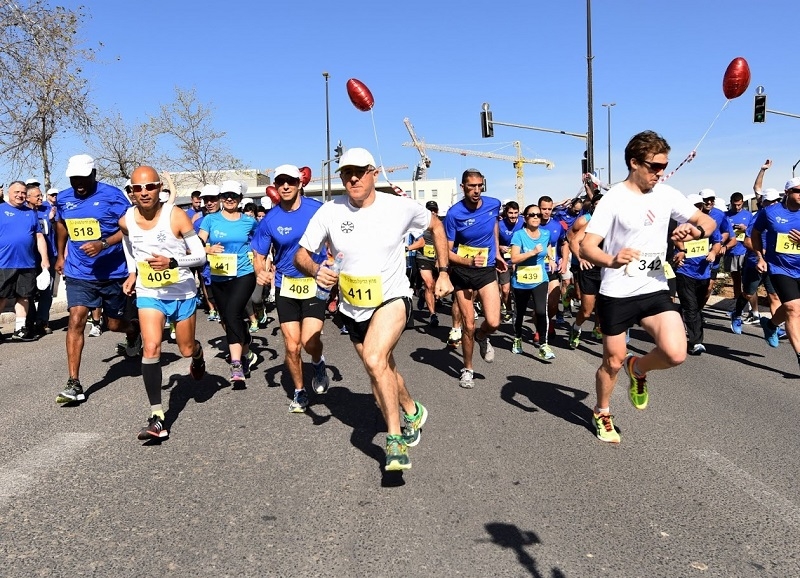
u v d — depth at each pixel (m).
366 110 5.36
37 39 16.83
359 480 3.79
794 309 6.74
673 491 3.66
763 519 3.30
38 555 2.88
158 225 4.68
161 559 2.85
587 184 8.84
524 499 3.53
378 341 3.70
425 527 3.18
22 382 6.36
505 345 8.74
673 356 4.06
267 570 2.76
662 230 4.20
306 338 5.23
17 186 8.88
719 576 2.74
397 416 3.67
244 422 4.97
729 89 5.60
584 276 8.06
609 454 4.28
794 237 6.63
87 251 5.32
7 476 3.83
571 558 2.88
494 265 6.29
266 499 3.50
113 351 7.98
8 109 17.06
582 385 6.31
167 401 5.62
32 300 9.34
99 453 4.24
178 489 3.64
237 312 6.14
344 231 3.81
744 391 6.11
